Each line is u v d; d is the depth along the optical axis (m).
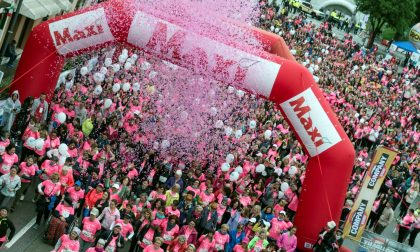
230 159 24.42
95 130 24.31
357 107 41.69
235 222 19.98
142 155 23.45
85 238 17.81
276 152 27.44
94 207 17.95
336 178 22.52
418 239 27.88
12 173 18.70
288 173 25.53
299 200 22.98
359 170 28.47
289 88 22.36
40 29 23.64
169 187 22.08
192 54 22.70
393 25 71.44
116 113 25.16
